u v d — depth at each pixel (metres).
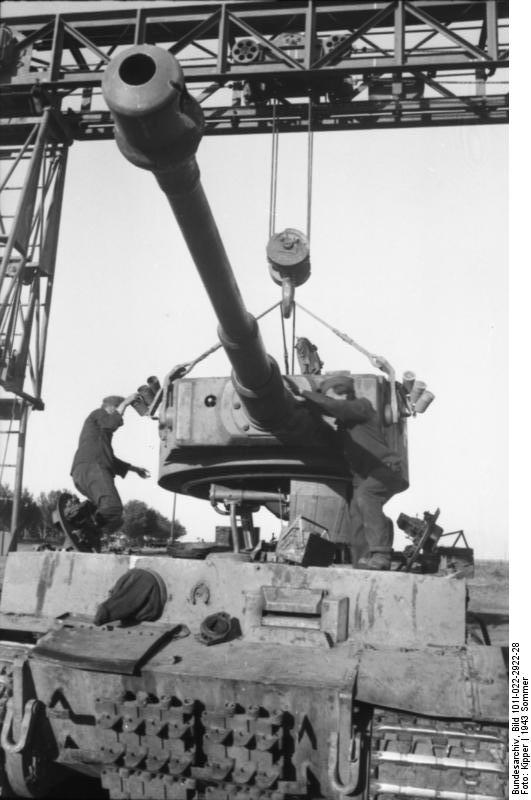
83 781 8.05
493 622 11.38
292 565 7.52
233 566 7.54
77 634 7.25
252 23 17.12
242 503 10.45
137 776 6.49
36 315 18.84
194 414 9.87
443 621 6.99
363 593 7.21
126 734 6.56
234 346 7.89
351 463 8.75
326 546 8.37
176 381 10.32
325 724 6.25
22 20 17.69
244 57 16.42
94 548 9.48
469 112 16.98
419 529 8.82
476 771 6.11
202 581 7.58
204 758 6.54
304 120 17.52
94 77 17.11
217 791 6.34
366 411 8.90
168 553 9.74
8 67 17.69
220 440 9.60
